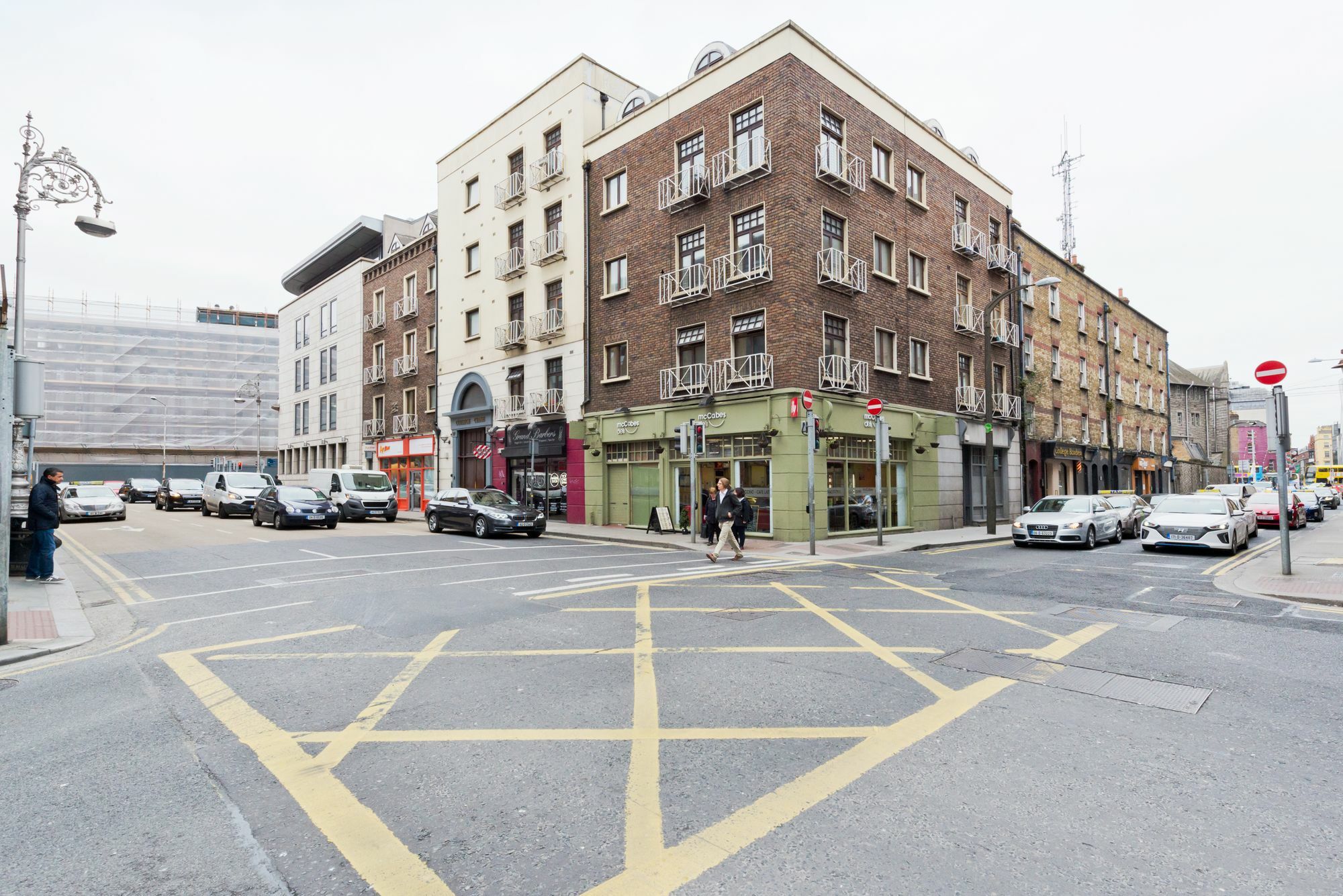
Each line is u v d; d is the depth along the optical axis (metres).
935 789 3.54
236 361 69.31
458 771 3.80
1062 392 29.97
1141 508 20.67
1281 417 10.83
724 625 7.52
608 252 22.19
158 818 3.29
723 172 18.69
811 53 17.88
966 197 24.20
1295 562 12.73
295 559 13.75
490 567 12.59
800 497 16.95
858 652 6.30
